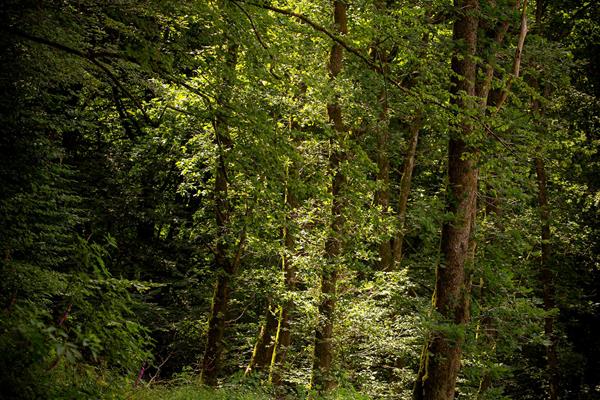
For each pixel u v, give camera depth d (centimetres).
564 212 2405
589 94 2538
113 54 1059
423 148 2222
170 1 957
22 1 1020
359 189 1403
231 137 1081
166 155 1839
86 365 761
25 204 1217
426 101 1122
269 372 1631
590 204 2455
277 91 1107
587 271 2556
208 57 1037
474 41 1267
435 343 1223
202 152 1498
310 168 1277
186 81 1161
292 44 1165
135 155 2002
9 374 548
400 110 1514
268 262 1923
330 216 1435
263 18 1030
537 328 1477
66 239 1419
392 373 1880
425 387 1220
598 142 2366
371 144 1842
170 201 2284
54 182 1379
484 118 1138
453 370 1216
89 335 540
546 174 2414
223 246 1595
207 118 1056
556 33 2417
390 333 1548
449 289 1262
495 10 1285
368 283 1588
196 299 2286
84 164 2217
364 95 1467
